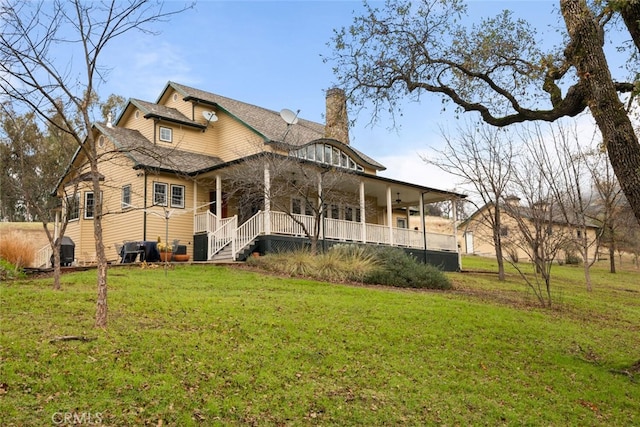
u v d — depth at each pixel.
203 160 24.67
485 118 10.89
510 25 11.13
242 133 25.23
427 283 17.41
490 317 12.37
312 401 7.05
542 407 7.91
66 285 12.99
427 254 26.05
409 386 7.93
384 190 26.45
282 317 10.38
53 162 25.75
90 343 7.76
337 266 17.06
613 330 13.31
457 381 8.41
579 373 9.38
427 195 28.50
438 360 9.18
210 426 6.07
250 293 12.87
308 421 6.54
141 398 6.37
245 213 23.73
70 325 8.72
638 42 8.65
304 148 23.75
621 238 35.81
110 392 6.40
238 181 21.02
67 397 6.16
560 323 13.06
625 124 8.77
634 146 8.70
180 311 10.25
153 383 6.77
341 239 22.28
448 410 7.36
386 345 9.56
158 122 24.86
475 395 7.97
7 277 14.72
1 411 5.63
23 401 5.92
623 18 8.77
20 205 38.19
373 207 29.91
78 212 24.73
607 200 22.50
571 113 9.86
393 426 6.73
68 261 21.48
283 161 19.69
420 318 11.45
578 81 9.72
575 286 23.52
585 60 9.11
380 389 7.74
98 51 8.90
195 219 22.45
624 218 30.23
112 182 23.55
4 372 6.47
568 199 20.95
